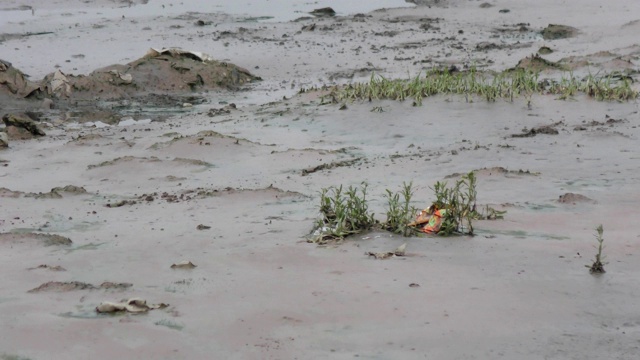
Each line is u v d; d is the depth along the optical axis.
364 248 12.88
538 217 14.67
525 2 53.44
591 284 11.02
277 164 20.09
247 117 26.27
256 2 58.03
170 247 13.36
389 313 10.08
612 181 17.42
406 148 21.66
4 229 14.81
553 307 10.21
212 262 12.44
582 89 26.59
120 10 52.78
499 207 15.36
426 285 11.03
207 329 9.76
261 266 12.12
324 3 57.41
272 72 35.50
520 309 10.14
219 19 48.97
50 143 23.33
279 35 43.50
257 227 14.41
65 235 14.38
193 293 11.02
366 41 41.81
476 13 50.41
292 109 26.48
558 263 11.95
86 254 13.12
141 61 33.53
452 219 13.85
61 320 10.11
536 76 27.64
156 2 57.16
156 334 9.63
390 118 24.47
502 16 49.22
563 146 20.64
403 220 13.75
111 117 27.75
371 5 56.16
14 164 20.86
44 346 9.37
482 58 37.06
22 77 30.12
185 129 24.95
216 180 18.69
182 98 31.16
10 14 50.38
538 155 19.78
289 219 14.96
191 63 33.81
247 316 10.11
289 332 9.62
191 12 51.81
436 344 9.20
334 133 23.67
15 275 12.02
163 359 9.01
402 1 57.81
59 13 50.94
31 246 13.60
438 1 55.28
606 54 35.06
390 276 11.42
